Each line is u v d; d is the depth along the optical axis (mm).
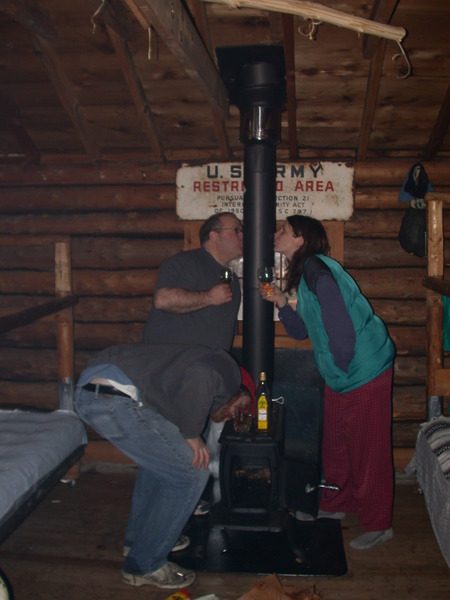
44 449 2562
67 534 3092
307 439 3746
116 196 4051
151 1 1834
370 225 3930
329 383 2926
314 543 2973
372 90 3229
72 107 3557
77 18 3010
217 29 3145
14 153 4082
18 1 2678
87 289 4145
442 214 3502
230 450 2744
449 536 2404
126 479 3865
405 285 3941
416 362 3975
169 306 2879
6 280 4211
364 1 2885
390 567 2777
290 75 3156
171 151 4043
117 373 2414
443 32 2996
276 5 1698
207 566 2738
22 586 2600
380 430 2904
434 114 3561
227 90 3445
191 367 2283
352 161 3832
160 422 2422
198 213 3963
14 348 4230
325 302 2736
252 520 2768
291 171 3869
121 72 3367
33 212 4172
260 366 3209
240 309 3955
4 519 2135
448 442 2816
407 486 3805
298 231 3004
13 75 3420
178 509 2482
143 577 2570
